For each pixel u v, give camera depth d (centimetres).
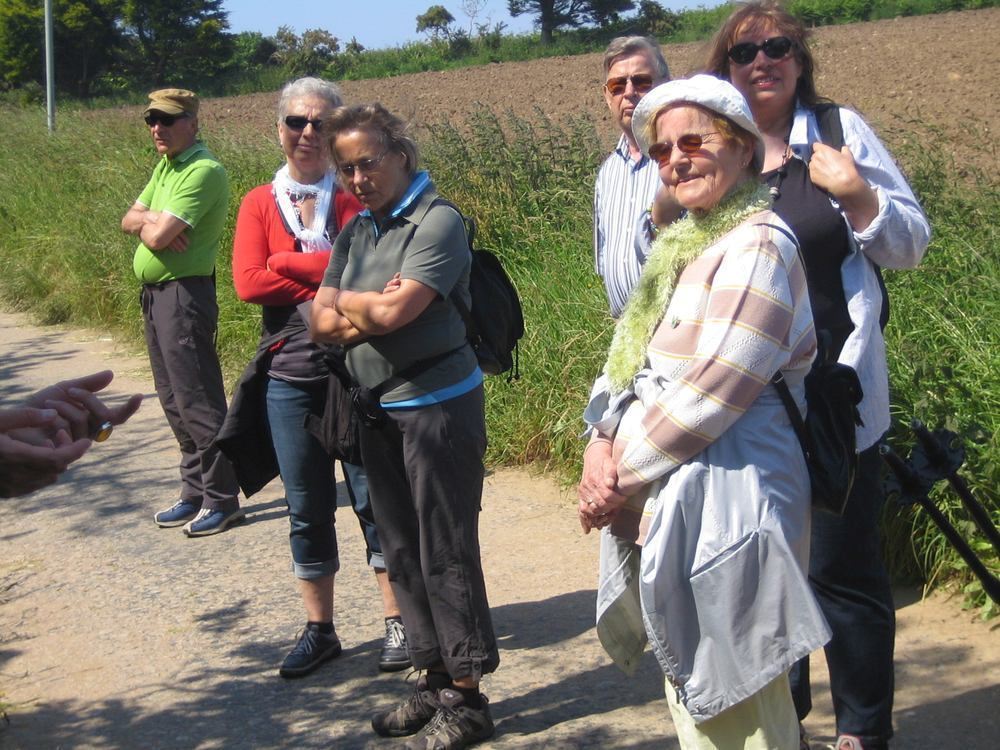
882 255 306
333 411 376
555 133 927
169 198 546
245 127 1355
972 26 2570
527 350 636
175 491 619
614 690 385
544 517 547
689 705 251
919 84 1742
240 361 820
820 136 316
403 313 326
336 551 415
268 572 504
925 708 360
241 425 414
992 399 457
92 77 5284
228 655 428
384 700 389
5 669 427
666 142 256
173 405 564
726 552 246
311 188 419
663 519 249
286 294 404
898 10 3797
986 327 506
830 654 317
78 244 1073
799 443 256
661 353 258
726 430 249
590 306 629
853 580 310
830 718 361
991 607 409
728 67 327
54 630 458
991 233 588
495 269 364
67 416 234
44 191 1284
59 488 632
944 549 427
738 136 253
